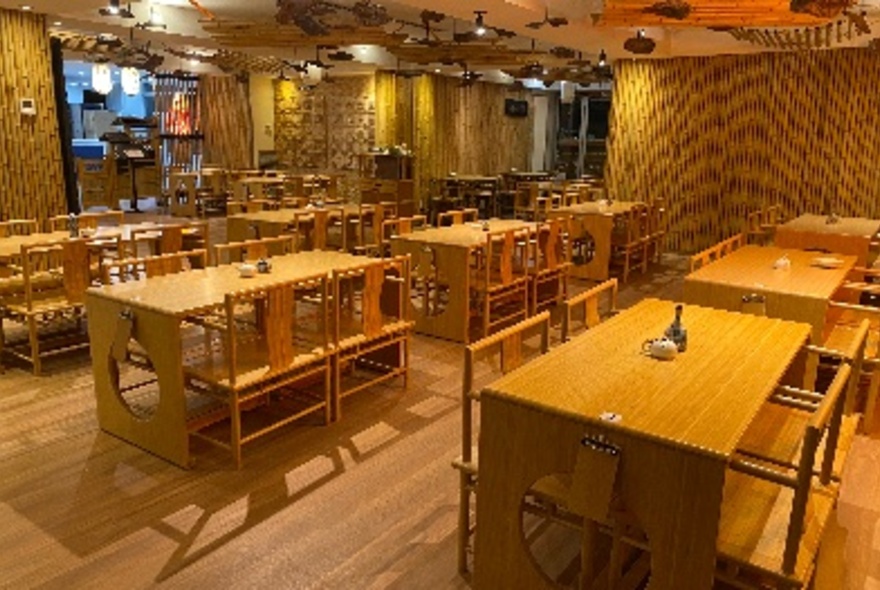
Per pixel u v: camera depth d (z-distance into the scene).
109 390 4.02
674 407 2.34
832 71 9.48
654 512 2.17
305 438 4.12
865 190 9.50
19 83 7.87
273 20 9.83
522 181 14.51
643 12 6.79
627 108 11.04
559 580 2.88
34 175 8.12
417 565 2.98
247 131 15.11
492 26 8.15
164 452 3.82
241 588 2.82
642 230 9.17
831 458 2.52
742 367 2.75
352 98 14.20
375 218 8.62
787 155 9.98
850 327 4.74
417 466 3.82
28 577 2.85
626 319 3.43
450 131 15.41
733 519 2.41
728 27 7.45
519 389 2.47
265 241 5.46
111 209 14.14
